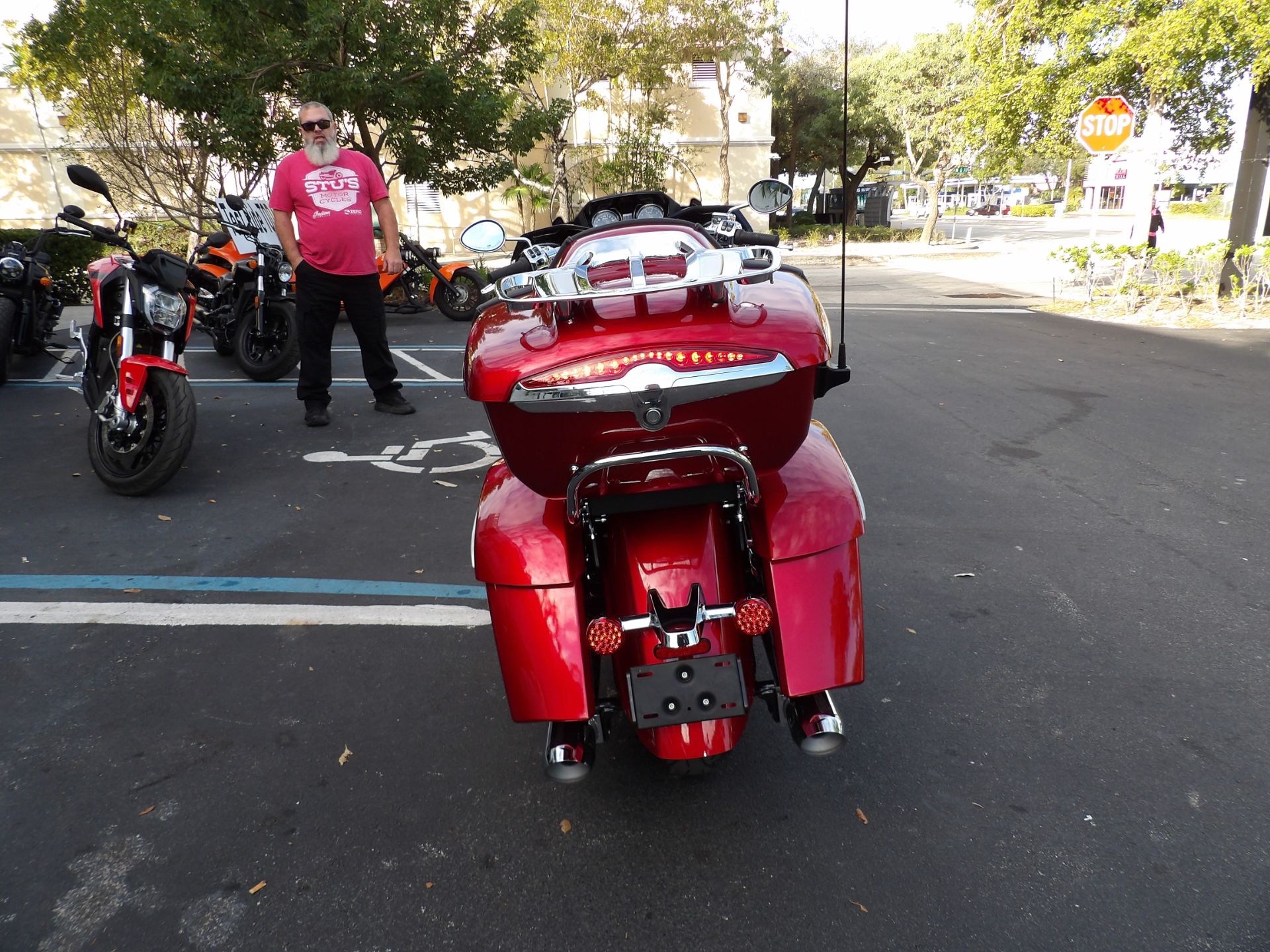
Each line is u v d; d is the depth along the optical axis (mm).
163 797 2635
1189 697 3025
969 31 15219
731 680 2098
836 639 2277
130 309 4965
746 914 2160
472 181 15273
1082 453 5703
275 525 4715
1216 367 8203
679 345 1957
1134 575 3965
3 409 6961
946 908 2158
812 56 38031
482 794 2637
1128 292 12055
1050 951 2021
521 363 1976
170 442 4914
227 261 10039
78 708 3082
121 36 13070
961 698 3070
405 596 3889
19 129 27172
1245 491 4949
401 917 2178
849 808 2539
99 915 2195
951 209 81438
